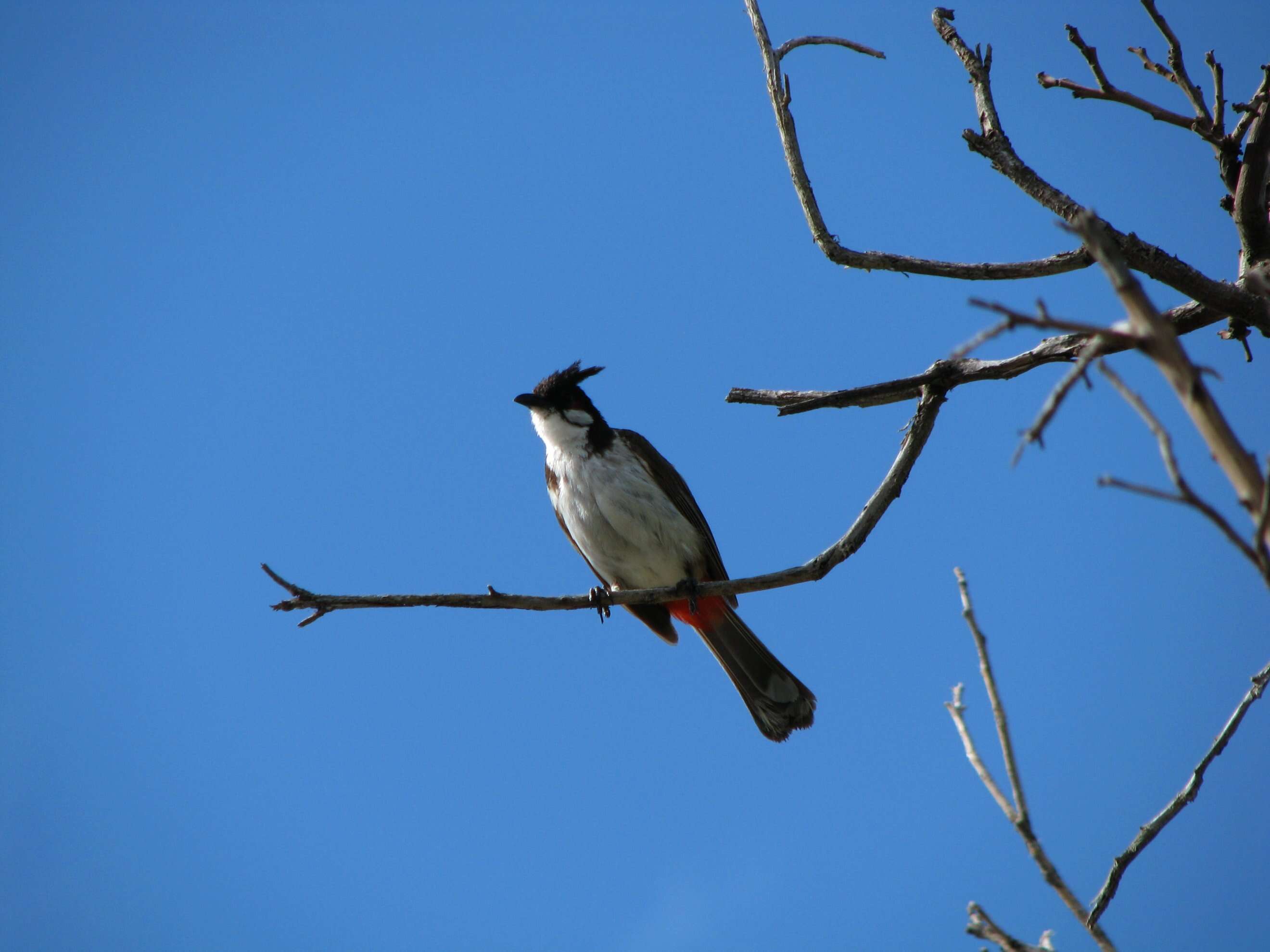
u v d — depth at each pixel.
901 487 8.62
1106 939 4.68
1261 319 7.47
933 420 8.59
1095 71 7.80
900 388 8.59
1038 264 8.02
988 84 8.20
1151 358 3.49
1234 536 3.30
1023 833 4.97
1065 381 3.67
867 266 8.50
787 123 8.70
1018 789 5.04
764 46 8.80
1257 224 7.65
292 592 8.02
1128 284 3.53
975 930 4.92
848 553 8.66
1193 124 7.71
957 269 8.26
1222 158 7.69
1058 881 4.86
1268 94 7.35
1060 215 7.80
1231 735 5.64
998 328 3.54
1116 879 5.65
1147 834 5.61
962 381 8.48
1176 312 8.31
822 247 8.59
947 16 8.47
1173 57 7.78
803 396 9.38
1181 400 3.46
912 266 8.38
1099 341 3.62
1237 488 3.37
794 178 8.66
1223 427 3.42
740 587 8.91
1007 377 8.45
